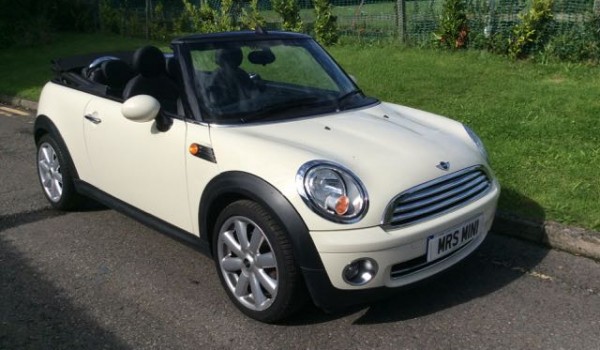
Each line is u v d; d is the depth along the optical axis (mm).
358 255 3006
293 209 3047
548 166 5496
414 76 9008
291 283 3156
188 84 3832
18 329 3445
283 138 3482
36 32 16750
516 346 3201
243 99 3852
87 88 4777
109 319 3537
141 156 4020
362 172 3174
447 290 3795
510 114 7047
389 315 3518
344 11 12750
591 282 3867
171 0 17500
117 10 18344
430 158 3410
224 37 4195
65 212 5285
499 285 3848
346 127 3703
